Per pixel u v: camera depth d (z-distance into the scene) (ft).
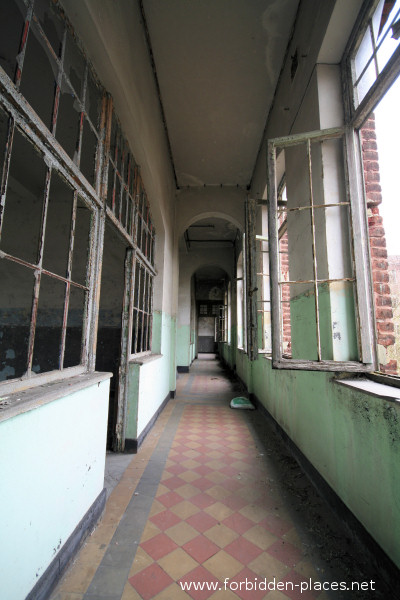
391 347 6.20
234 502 6.48
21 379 3.89
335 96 7.09
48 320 13.39
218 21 9.32
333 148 6.91
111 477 7.53
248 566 4.67
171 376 17.19
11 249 13.80
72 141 9.84
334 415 6.21
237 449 9.46
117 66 6.50
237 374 23.71
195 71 11.03
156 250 14.21
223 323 37.60
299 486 7.20
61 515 4.37
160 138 12.67
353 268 6.28
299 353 8.49
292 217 9.16
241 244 21.39
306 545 5.17
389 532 4.30
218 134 14.32
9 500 3.22
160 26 9.45
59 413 4.30
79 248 13.78
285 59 10.29
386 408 4.42
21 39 3.90
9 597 3.21
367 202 6.70
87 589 4.17
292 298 9.21
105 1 5.77
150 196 11.94
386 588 4.26
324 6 6.85
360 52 6.65
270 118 12.84
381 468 4.53
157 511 6.11
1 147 11.01
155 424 12.01
